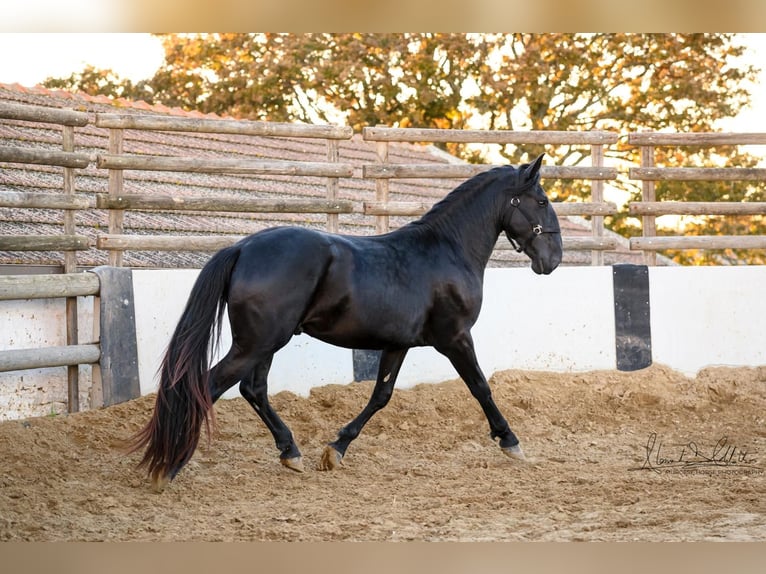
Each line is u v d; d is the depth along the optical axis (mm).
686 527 5965
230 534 5836
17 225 9781
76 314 9141
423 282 7695
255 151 15820
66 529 5902
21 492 6762
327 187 10906
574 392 10625
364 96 27125
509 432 8305
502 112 26953
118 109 15070
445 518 6301
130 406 9016
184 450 6703
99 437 8305
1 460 7484
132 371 9250
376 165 11031
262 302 6977
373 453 8562
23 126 12578
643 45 26141
